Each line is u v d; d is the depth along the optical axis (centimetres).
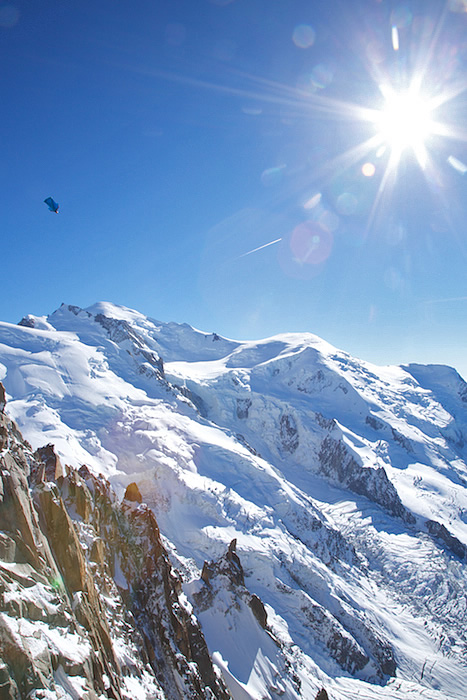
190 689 2834
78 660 1664
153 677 2516
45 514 2188
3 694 1323
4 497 1878
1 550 1727
